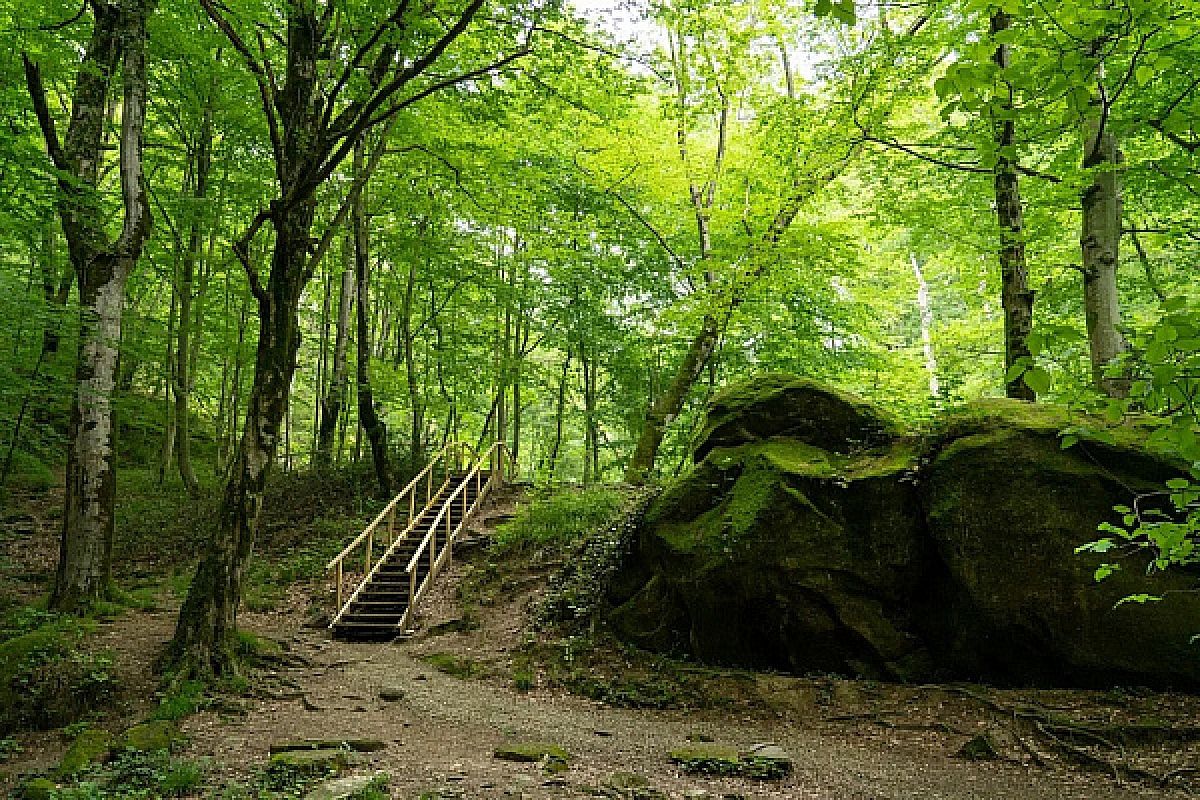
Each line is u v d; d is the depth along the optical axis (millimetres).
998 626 7262
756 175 13891
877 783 5629
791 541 8406
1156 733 5926
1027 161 11734
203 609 8344
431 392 19531
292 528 16125
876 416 9570
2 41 9461
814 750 6477
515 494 18172
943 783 5609
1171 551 3562
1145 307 14953
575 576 11180
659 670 8648
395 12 8117
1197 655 6422
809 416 9766
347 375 18766
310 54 9141
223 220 17453
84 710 7184
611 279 18453
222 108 13547
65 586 10070
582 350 19703
